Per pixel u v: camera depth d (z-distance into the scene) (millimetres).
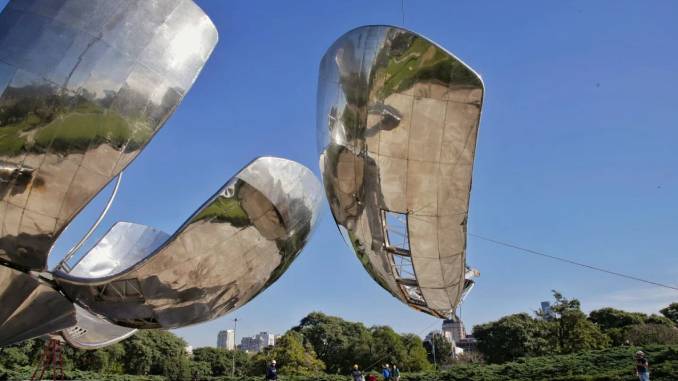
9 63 9273
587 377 22828
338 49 10859
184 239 10023
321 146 12047
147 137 10023
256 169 10250
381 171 10289
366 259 12797
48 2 9711
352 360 62719
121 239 17594
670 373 21422
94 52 9539
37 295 10609
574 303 50906
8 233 9461
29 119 9148
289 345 58500
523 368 29672
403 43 9523
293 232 11602
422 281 11578
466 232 10312
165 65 10133
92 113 9438
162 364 62406
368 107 10016
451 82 9109
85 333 14922
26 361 45000
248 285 11742
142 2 10133
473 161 9484
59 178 9352
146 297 10781
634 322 68625
